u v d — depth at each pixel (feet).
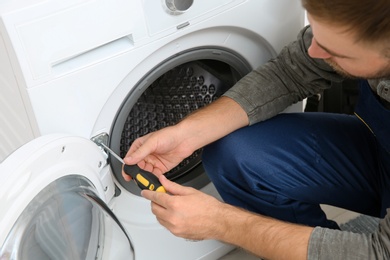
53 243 3.35
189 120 3.81
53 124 3.37
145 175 3.63
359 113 3.78
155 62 3.67
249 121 3.89
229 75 4.37
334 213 5.30
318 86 3.95
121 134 3.99
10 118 3.65
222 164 3.98
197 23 3.60
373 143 4.01
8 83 3.35
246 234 3.39
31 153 2.99
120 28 3.32
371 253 3.05
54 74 3.23
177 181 4.50
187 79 4.35
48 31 3.10
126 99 3.68
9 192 2.85
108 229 3.78
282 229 3.29
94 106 3.46
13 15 2.98
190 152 3.88
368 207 4.19
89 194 3.48
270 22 3.95
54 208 3.26
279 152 3.90
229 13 3.70
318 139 3.95
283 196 3.99
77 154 3.32
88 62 3.32
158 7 3.40
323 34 2.66
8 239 2.91
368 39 2.56
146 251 4.46
